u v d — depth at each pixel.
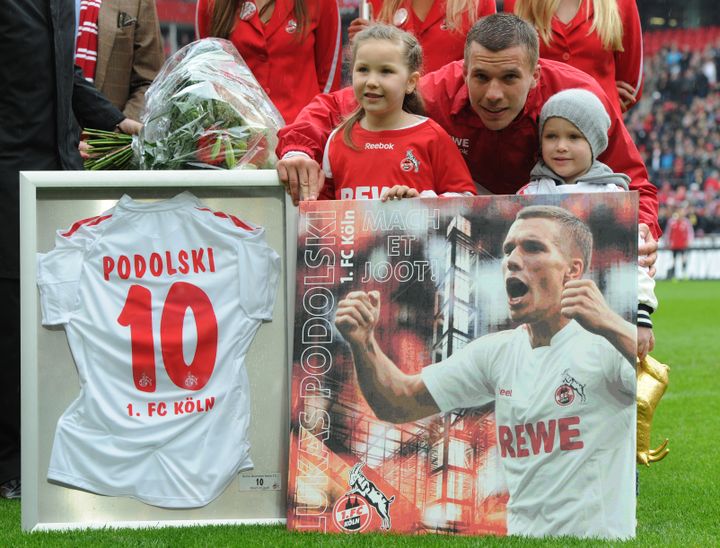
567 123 9.15
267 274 8.58
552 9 11.28
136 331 8.46
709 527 8.98
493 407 8.09
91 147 10.94
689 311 43.38
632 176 9.91
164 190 8.60
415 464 8.11
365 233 8.41
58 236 8.52
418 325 8.26
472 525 7.99
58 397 8.52
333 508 8.15
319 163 9.55
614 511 7.89
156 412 8.45
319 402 8.27
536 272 8.14
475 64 9.12
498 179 10.16
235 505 8.50
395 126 9.27
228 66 9.88
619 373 7.96
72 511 8.47
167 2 68.25
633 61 12.34
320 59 12.10
